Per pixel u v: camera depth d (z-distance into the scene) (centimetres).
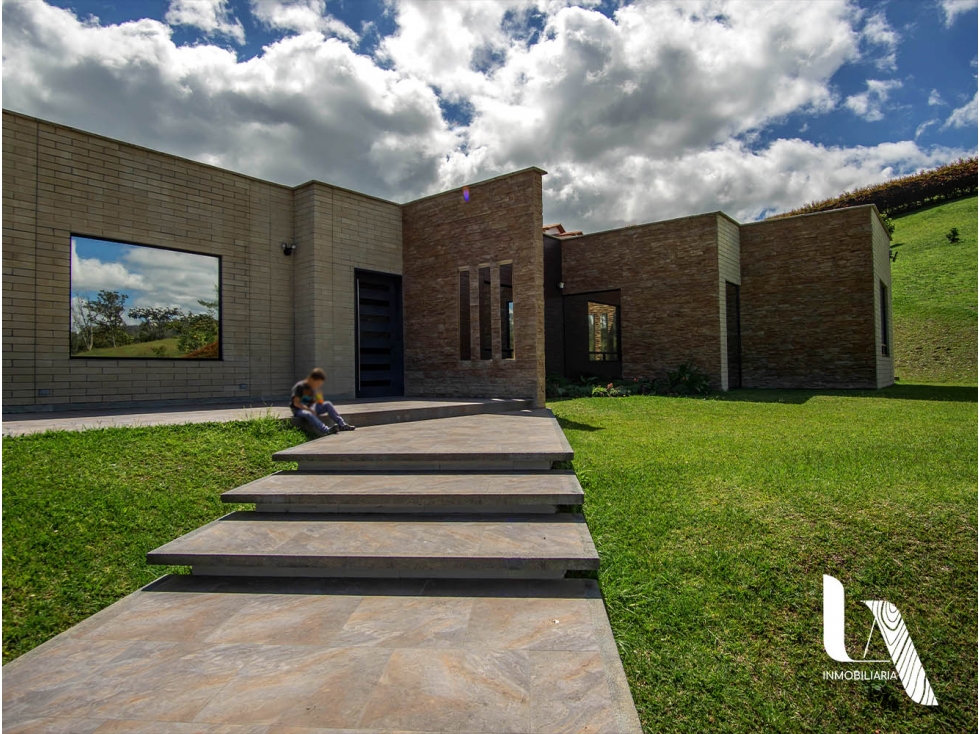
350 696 209
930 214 3972
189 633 263
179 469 498
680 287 1634
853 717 260
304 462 518
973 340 2369
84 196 869
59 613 304
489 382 1138
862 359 1600
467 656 238
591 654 239
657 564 371
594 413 1045
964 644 303
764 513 442
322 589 312
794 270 1708
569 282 1881
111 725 193
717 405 1178
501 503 407
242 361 1063
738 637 304
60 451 497
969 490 471
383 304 1266
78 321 862
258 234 1094
